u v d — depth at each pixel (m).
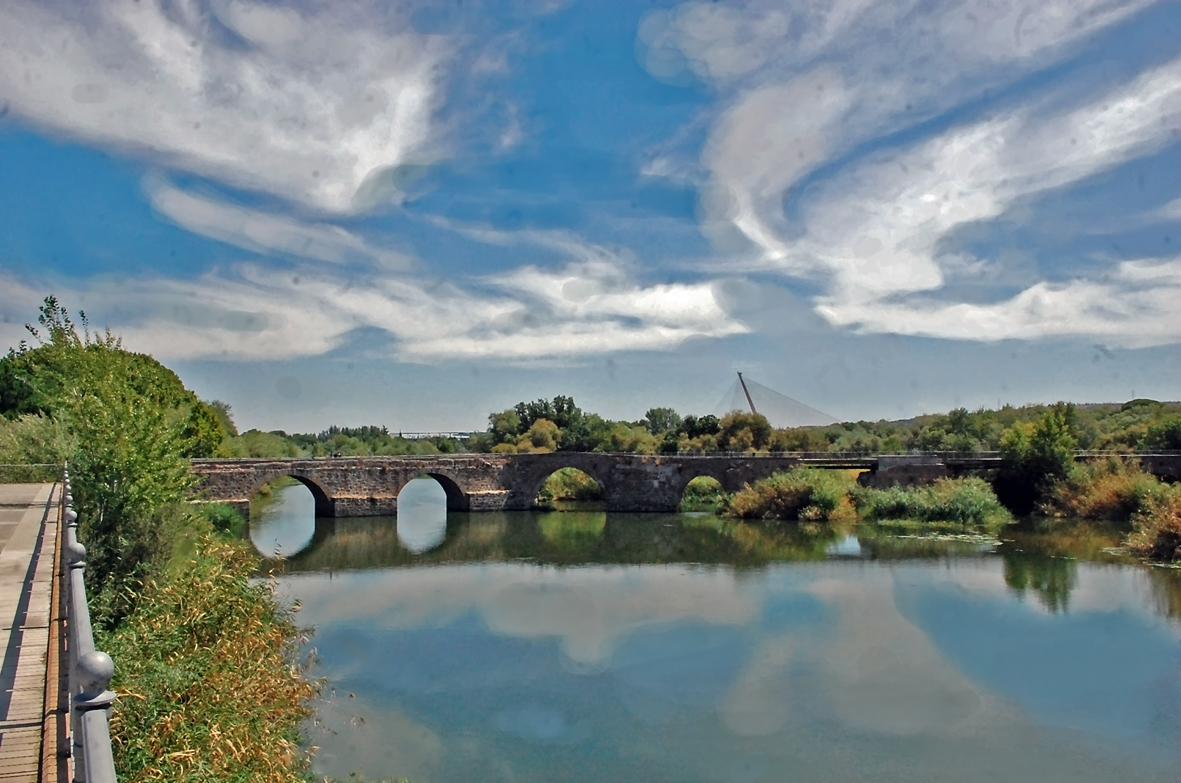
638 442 81.06
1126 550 35.81
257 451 72.50
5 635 8.98
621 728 17.11
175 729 9.95
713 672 20.42
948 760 15.69
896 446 75.00
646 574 32.97
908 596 27.66
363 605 27.86
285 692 13.99
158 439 19.56
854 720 17.48
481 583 31.73
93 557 16.92
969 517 46.06
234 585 14.88
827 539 41.62
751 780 14.96
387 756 15.65
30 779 5.60
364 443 88.06
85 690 3.96
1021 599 26.77
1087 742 16.33
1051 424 50.91
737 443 69.81
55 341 25.66
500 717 17.66
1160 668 20.14
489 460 57.81
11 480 26.94
